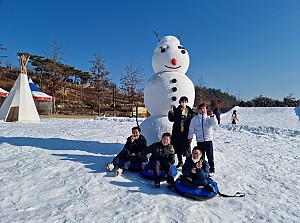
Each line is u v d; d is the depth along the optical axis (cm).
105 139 991
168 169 482
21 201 394
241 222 376
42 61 5069
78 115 3356
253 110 3522
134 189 462
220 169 634
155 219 360
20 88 1838
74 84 5994
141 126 683
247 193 491
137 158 552
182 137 594
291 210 427
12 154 678
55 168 551
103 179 497
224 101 5328
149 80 712
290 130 1498
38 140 902
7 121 1794
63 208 376
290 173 639
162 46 714
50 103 3400
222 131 1595
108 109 4162
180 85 674
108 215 362
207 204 431
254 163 721
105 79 3859
